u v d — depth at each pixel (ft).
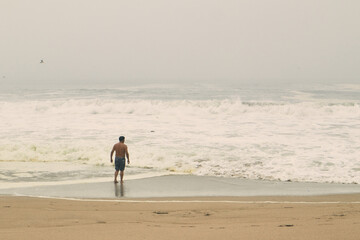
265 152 80.53
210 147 85.61
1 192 52.16
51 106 157.38
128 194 52.11
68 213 37.06
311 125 115.55
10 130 106.22
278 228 27.07
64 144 87.71
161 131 105.50
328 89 289.74
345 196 50.75
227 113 143.23
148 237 24.44
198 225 29.89
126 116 136.05
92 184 58.90
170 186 57.88
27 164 72.95
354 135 98.32
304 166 69.67
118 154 60.39
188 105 163.94
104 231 26.86
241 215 36.09
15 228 29.25
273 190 55.06
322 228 26.37
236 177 64.08
